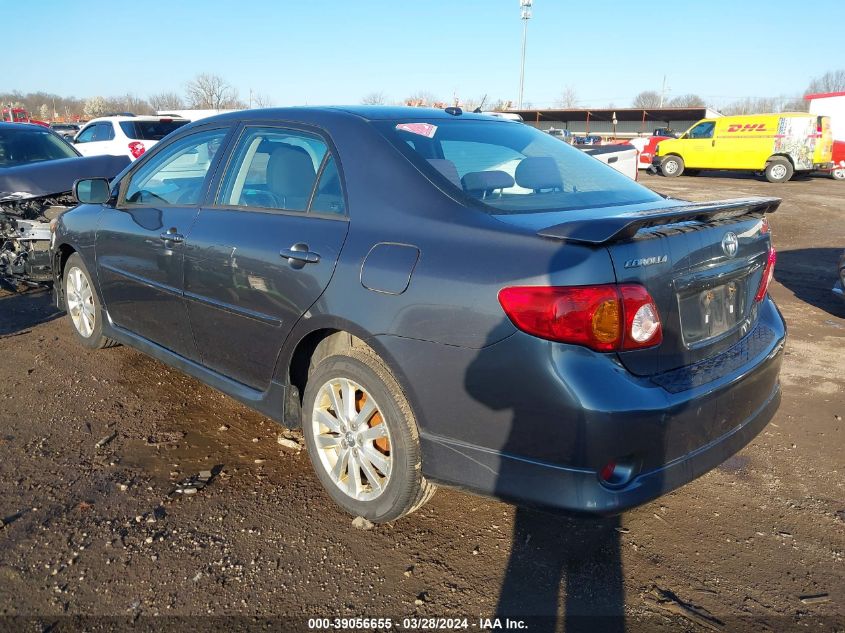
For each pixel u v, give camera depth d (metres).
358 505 2.87
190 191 3.71
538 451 2.29
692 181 21.09
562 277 2.20
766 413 2.86
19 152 7.85
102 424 3.83
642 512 3.08
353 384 2.82
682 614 2.45
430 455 2.56
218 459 3.47
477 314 2.34
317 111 3.25
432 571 2.64
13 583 2.51
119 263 4.15
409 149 2.91
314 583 2.55
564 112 46.31
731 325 2.77
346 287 2.71
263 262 3.05
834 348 5.48
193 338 3.65
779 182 20.41
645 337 2.29
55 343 5.21
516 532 2.91
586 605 2.48
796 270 8.58
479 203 2.66
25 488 3.14
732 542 2.87
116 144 13.86
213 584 2.53
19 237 6.15
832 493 3.27
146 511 2.98
